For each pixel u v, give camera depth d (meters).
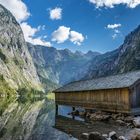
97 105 46.78
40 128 34.25
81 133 29.30
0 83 194.88
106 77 50.50
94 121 40.53
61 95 61.88
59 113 57.28
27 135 28.84
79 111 54.16
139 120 33.00
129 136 25.25
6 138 26.84
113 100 42.16
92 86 49.03
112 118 40.84
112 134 24.39
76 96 54.72
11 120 42.50
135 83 38.34
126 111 38.78
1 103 89.56
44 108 74.19
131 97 38.53
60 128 34.03
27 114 53.75
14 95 190.50
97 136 24.02
